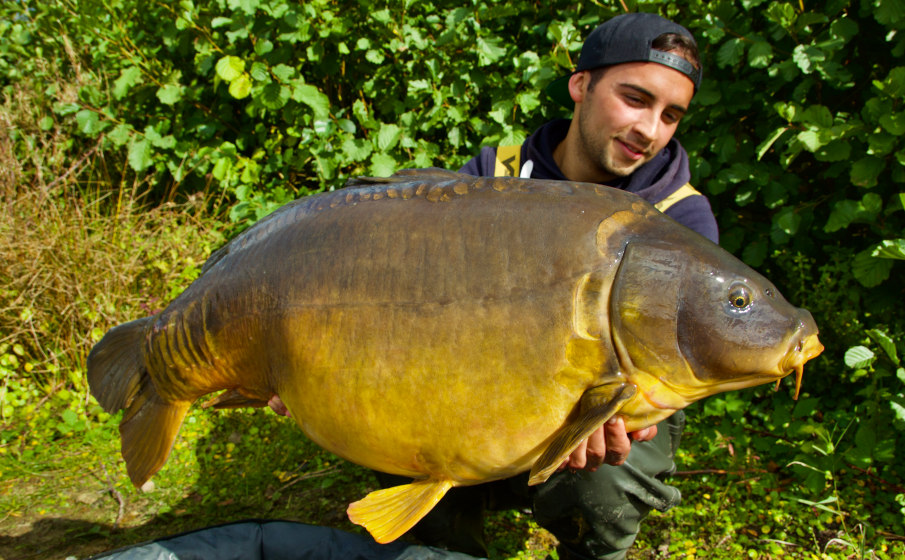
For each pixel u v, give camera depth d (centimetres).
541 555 220
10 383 315
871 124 255
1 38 488
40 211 344
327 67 373
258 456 271
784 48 282
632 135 201
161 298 338
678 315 135
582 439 128
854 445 247
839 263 270
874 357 236
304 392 151
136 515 247
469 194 147
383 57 353
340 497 253
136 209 368
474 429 140
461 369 138
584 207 141
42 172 379
